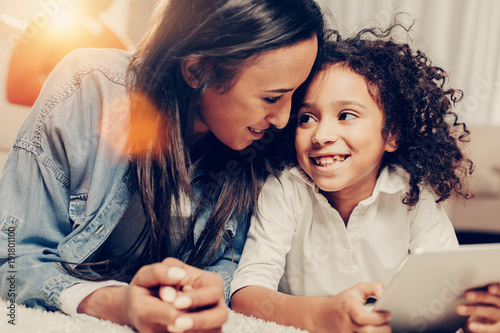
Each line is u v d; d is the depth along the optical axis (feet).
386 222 2.77
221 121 2.30
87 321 1.94
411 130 2.66
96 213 2.44
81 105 2.48
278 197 2.72
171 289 1.65
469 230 5.81
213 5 2.14
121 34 6.46
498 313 1.85
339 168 2.46
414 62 2.72
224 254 2.81
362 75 2.45
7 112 4.85
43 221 2.45
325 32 2.67
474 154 5.74
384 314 1.79
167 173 2.50
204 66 2.21
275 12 2.09
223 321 1.67
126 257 2.66
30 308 2.16
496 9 9.37
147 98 2.47
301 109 2.51
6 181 2.46
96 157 2.44
